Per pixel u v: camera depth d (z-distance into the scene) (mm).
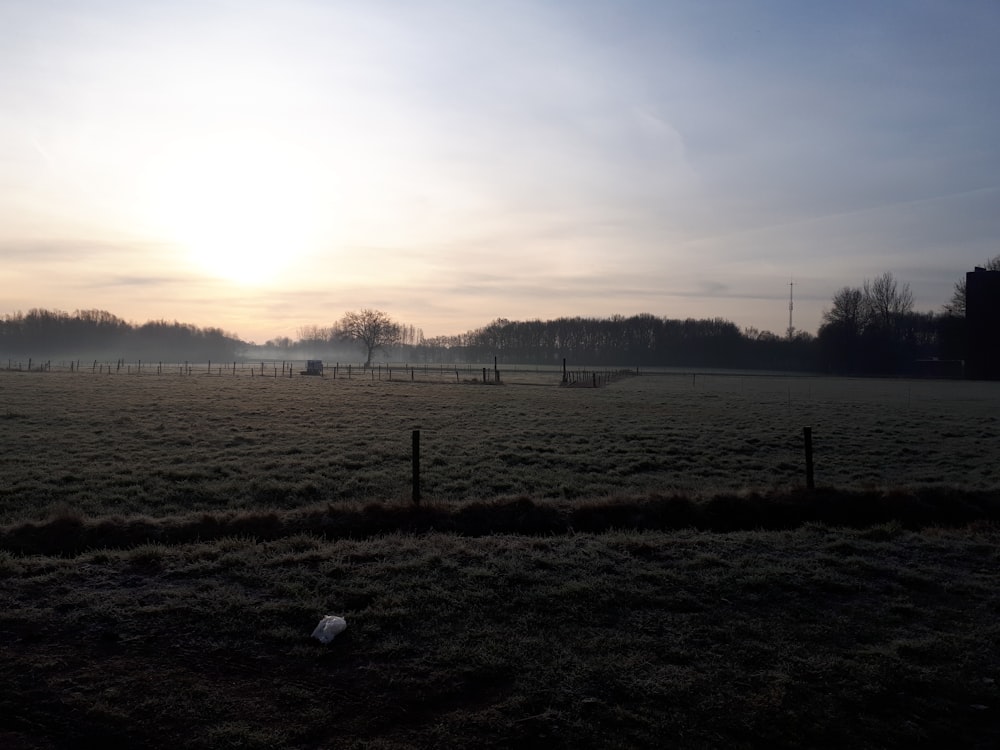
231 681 6281
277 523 12203
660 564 9773
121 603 7879
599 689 6246
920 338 135375
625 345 195375
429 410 36875
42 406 33688
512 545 10469
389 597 8172
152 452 21812
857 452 24516
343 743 5367
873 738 5668
